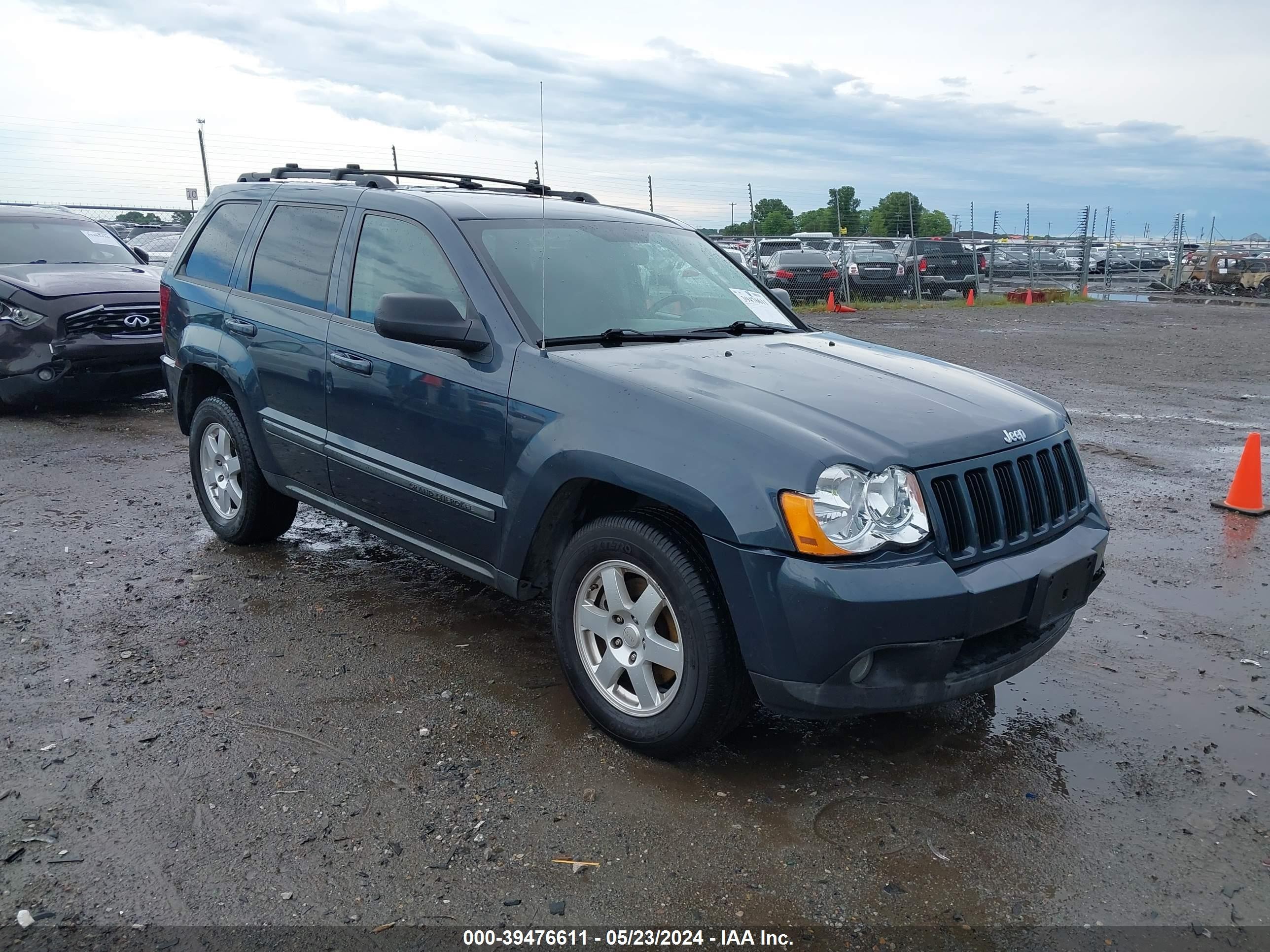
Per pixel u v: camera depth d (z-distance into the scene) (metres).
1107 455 8.26
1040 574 3.22
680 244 4.85
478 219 4.18
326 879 2.75
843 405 3.36
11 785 3.15
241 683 3.90
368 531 4.52
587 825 3.03
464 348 3.79
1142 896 2.77
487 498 3.77
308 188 4.93
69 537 5.65
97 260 9.98
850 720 3.75
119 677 3.92
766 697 3.08
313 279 4.69
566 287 4.07
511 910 2.65
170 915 2.60
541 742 3.51
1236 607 4.97
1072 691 4.04
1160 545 5.92
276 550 5.50
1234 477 7.20
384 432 4.21
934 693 3.07
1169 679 4.16
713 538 3.04
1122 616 4.84
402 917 2.61
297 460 4.77
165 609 4.63
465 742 3.50
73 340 8.61
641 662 3.36
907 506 3.04
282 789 3.17
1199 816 3.17
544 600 4.88
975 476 3.23
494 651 4.26
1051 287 32.47
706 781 3.29
